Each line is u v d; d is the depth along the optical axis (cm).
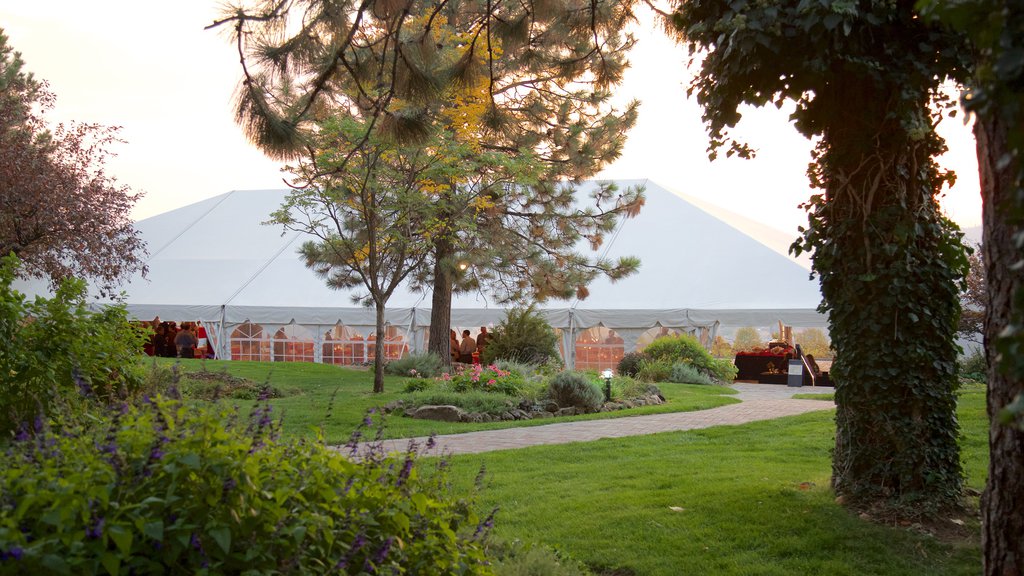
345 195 1609
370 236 1711
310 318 2788
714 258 2836
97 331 745
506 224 2428
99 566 265
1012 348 187
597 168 2369
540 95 2322
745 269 2748
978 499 688
